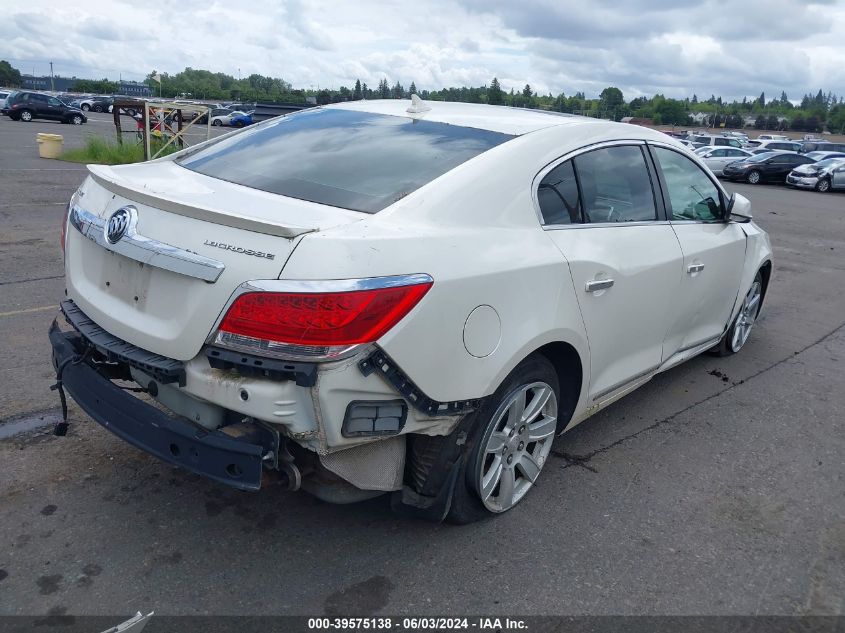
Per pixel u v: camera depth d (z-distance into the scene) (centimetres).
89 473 342
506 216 302
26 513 307
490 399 293
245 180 315
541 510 339
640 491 364
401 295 244
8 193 1188
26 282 654
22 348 487
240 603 264
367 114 374
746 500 363
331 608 264
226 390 243
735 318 546
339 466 262
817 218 1703
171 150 1777
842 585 300
